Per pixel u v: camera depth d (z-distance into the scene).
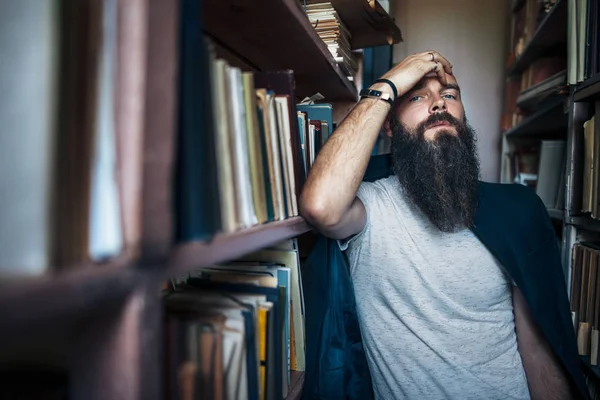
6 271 0.25
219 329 0.52
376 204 1.14
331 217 0.90
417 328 1.08
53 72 0.26
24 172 0.26
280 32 0.96
